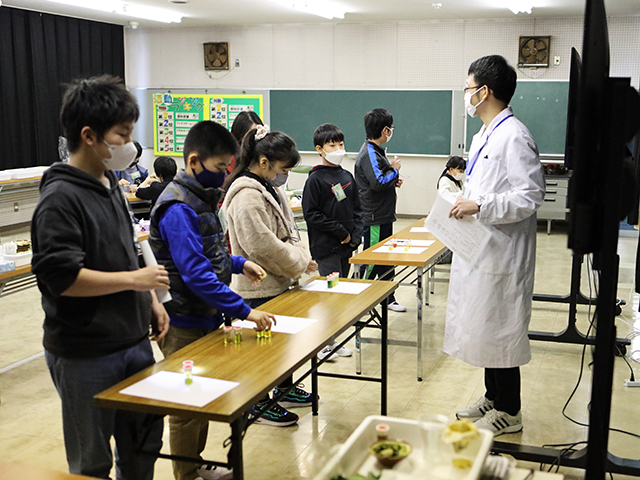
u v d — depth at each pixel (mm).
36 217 1707
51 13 9492
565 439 2973
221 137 2129
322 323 2352
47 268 1664
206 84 11008
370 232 5047
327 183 3982
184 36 10953
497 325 2803
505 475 1280
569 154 3328
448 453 1265
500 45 9477
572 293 4230
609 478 2605
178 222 2127
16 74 9188
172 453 2279
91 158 1791
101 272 1745
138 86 11336
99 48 10422
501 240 2758
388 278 5094
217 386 1770
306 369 3936
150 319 2031
